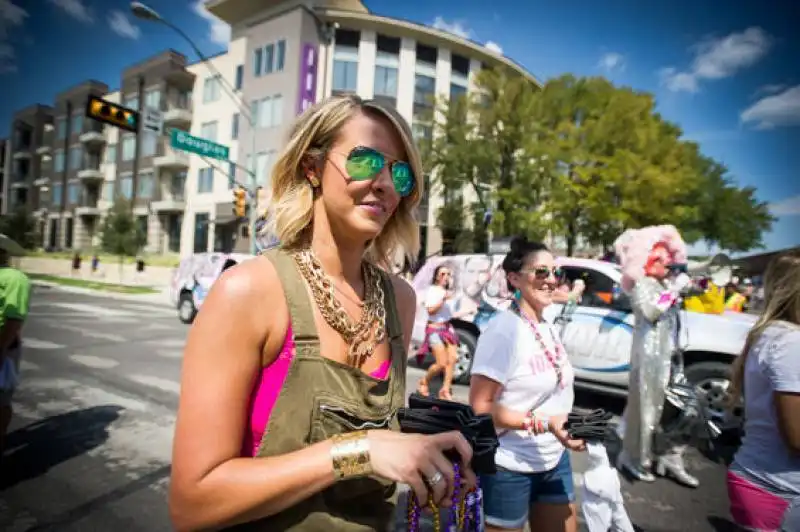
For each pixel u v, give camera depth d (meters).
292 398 0.80
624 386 4.83
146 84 32.41
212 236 28.58
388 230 1.18
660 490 3.34
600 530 1.73
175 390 5.32
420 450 0.73
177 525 0.72
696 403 3.41
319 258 0.94
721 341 4.38
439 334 5.39
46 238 43.03
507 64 30.56
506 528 1.78
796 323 1.65
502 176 21.08
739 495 1.70
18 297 2.82
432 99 22.36
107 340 8.34
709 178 25.80
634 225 16.86
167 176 32.00
